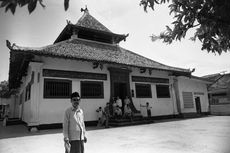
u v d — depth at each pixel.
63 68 13.07
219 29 2.60
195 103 21.64
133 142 6.98
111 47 18.41
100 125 13.45
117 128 11.63
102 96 14.42
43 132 10.43
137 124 13.70
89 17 20.03
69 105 12.78
